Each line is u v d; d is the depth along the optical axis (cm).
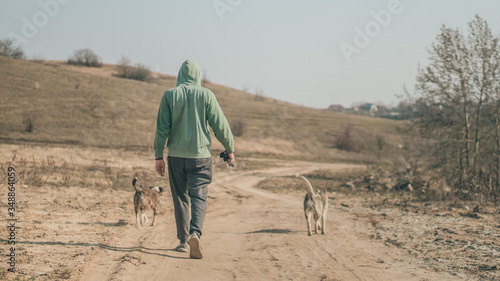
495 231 837
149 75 9462
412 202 1427
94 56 10656
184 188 550
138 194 788
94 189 1420
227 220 1070
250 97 10075
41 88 5238
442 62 1838
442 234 817
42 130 3784
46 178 1484
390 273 524
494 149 1750
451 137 1903
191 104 515
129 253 559
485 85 1767
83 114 4597
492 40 1742
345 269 535
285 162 4447
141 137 4191
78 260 505
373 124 7825
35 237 615
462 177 1616
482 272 532
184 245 581
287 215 1190
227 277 471
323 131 6762
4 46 5388
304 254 628
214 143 4481
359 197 1689
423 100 1961
